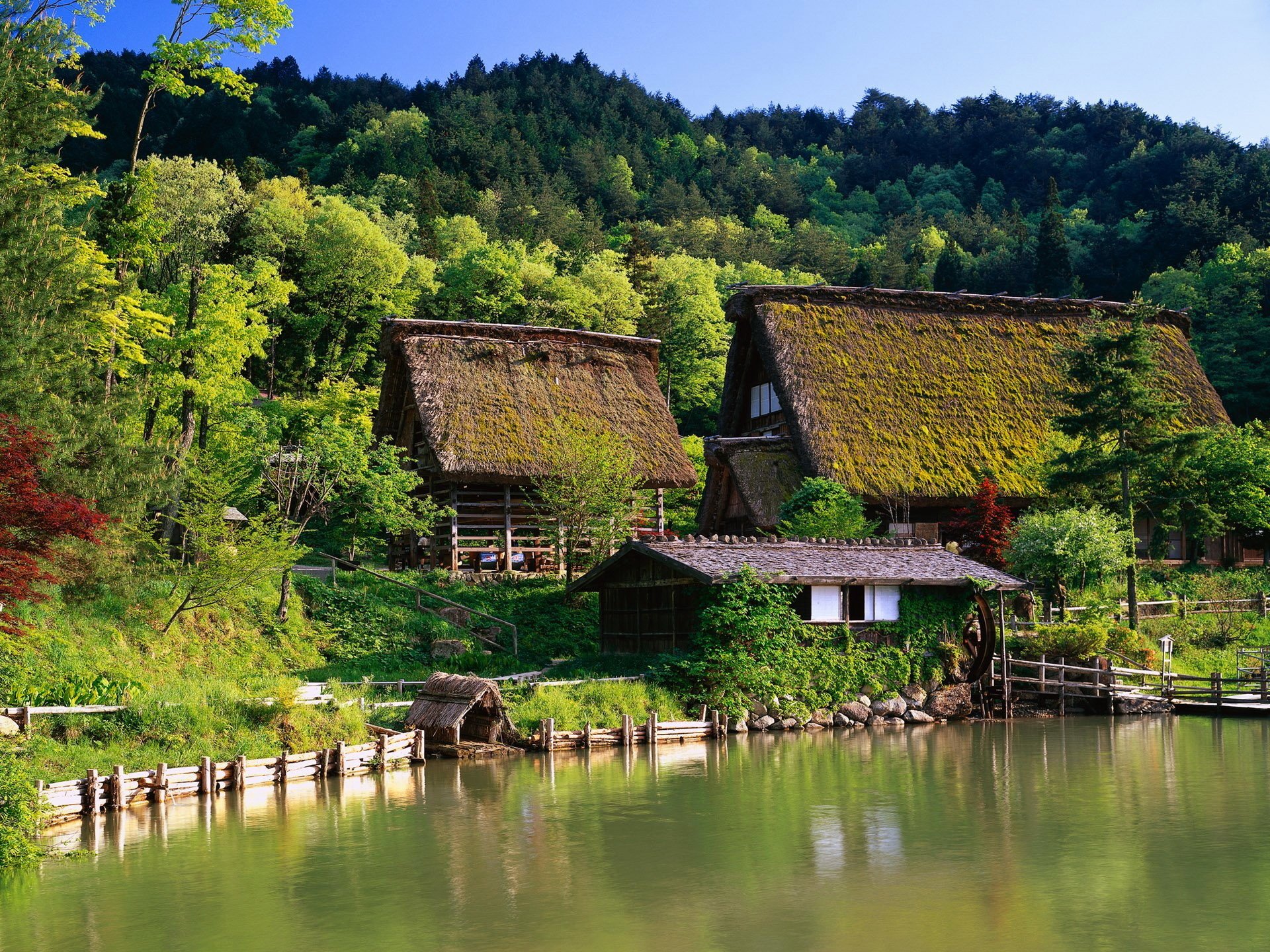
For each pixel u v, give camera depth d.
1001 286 100.12
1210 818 16.64
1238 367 64.81
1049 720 29.17
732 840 15.44
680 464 40.38
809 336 42.44
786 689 27.59
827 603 28.81
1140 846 14.92
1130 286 91.31
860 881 13.27
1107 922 11.62
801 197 173.38
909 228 153.50
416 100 161.25
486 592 35.44
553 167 151.38
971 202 170.00
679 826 16.28
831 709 27.92
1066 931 11.34
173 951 11.01
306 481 33.28
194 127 122.38
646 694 26.31
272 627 28.94
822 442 39.28
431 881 13.43
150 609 25.88
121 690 20.39
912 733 26.62
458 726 23.14
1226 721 28.72
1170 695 30.69
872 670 28.80
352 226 76.69
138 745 19.25
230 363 32.69
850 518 35.34
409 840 15.54
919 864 14.05
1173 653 33.59
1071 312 46.97
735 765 21.91
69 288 23.88
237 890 13.09
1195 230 89.69
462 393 38.94
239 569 26.14
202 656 26.03
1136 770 20.98
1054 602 34.34
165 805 18.05
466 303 82.25
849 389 41.12
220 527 26.61
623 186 150.88
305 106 144.38
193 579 26.05
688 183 168.75
